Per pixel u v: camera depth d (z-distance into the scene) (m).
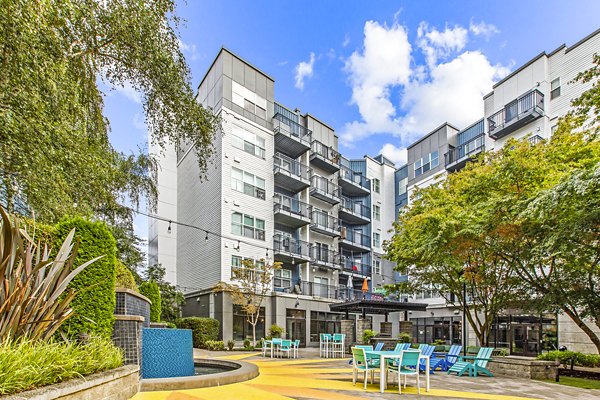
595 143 10.71
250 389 6.76
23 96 5.77
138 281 19.42
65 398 3.59
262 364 11.80
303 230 26.39
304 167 26.88
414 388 7.86
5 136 5.73
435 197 15.58
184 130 12.61
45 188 6.70
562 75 21.03
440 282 16.31
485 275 14.05
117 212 15.87
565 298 11.20
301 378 8.59
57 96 6.63
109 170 9.90
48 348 4.13
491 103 25.27
